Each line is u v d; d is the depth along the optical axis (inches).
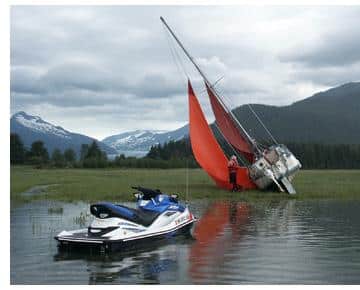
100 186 1416.1
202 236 654.5
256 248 572.1
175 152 4965.6
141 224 605.6
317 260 512.1
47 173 2556.6
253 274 456.8
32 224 753.6
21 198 1125.7
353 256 530.0
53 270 473.1
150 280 437.4
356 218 828.6
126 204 1005.2
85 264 494.6
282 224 760.3
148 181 1672.0
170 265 489.4
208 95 1446.9
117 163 3954.2
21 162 4643.2
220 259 515.5
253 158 1424.7
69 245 561.9
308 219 818.2
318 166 4913.9
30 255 536.1
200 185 1485.0
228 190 1348.4
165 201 657.0
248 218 833.5
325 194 1246.3
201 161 1341.0
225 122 1448.1
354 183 1617.9
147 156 5083.7
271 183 1325.0
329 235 661.3
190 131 1342.3
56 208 947.3
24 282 434.0
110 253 544.1
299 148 5049.2
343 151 5009.8
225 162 1357.0
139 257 525.0
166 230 623.8
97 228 566.6
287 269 475.5
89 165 3941.9
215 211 933.2
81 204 1018.7
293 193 1282.0
